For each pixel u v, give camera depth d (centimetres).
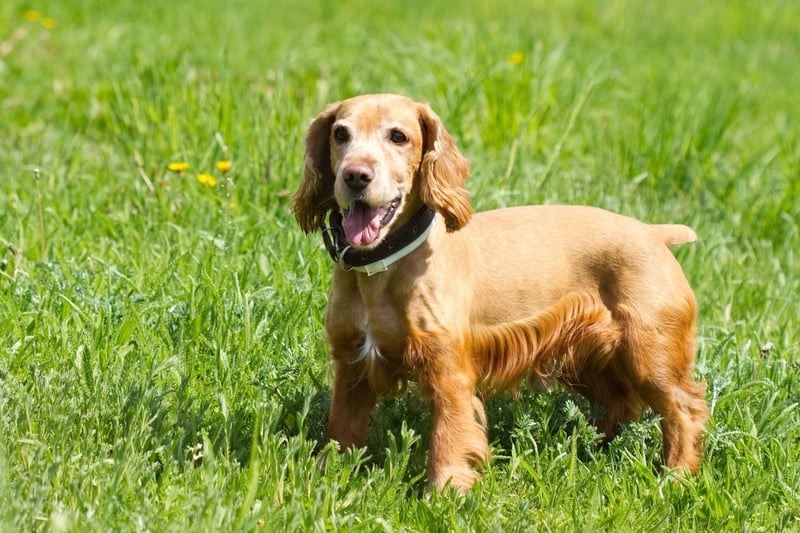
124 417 502
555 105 1047
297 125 857
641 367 551
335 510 462
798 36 1786
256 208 758
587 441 541
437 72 1079
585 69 1188
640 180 915
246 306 591
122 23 1513
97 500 434
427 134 519
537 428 559
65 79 1204
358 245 481
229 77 1028
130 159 891
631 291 553
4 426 480
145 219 764
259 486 462
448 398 511
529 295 552
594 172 909
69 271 659
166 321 608
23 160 911
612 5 1933
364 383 540
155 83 952
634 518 483
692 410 558
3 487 416
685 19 1869
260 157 824
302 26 1614
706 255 780
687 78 1370
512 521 462
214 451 500
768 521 490
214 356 580
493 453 553
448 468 503
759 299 746
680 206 884
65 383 522
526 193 811
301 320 620
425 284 505
